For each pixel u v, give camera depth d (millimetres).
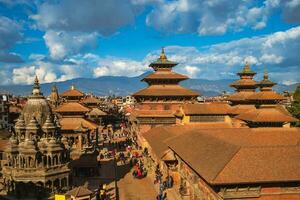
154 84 99562
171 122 95062
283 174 36062
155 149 66875
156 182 64500
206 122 82000
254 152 38719
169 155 60750
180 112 85312
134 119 103812
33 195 55188
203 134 53062
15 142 59750
